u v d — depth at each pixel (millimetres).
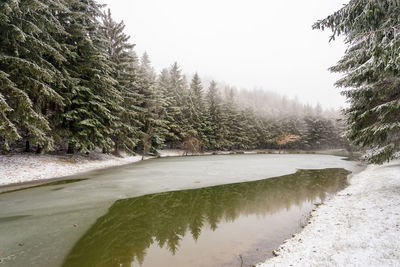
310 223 5477
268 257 3910
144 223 5703
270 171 16438
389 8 4535
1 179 9086
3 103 7445
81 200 7512
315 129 61531
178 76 41781
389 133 6711
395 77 5941
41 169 11305
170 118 33375
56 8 10961
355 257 3217
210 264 3709
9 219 5648
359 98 7332
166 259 3910
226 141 42688
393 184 8062
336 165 21547
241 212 6770
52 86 12789
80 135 14570
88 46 14516
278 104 96812
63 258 3883
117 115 19438
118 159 20203
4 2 7793
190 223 5785
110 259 3896
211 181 11812
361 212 5387
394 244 3430
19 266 3576
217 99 50062
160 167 17359
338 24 5070
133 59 21562
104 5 16188
